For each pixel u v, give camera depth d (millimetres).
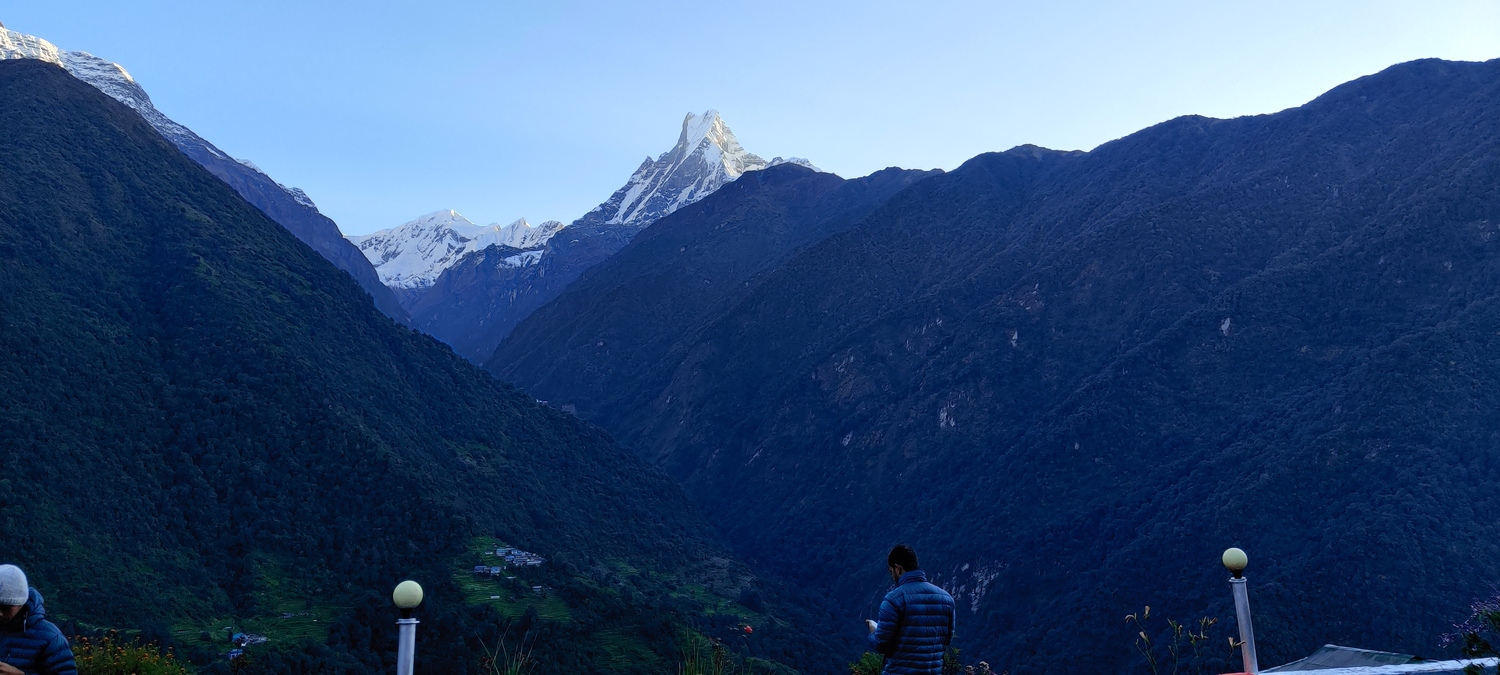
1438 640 86625
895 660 9492
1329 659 14484
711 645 15672
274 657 64688
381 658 71312
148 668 19188
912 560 9938
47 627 8320
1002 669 112125
